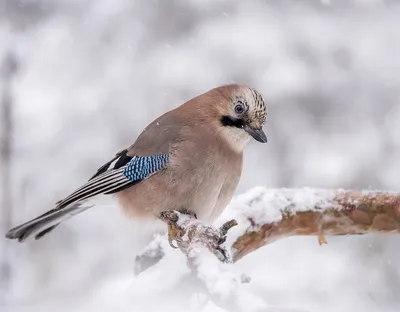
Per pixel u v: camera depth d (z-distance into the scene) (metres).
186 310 3.54
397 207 5.75
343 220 5.83
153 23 14.15
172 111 7.02
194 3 14.17
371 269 11.06
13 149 13.47
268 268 11.33
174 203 6.57
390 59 14.10
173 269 4.35
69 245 12.73
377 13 14.40
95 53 14.01
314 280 10.92
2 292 11.02
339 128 13.91
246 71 13.80
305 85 13.86
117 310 3.83
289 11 14.22
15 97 13.64
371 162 13.34
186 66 13.68
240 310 3.26
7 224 12.80
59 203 6.83
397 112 13.98
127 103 13.68
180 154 6.52
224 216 5.76
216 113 6.68
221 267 3.63
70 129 13.64
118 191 6.76
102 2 14.15
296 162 13.59
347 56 14.09
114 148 13.57
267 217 5.75
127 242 12.77
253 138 6.81
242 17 14.08
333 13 14.35
